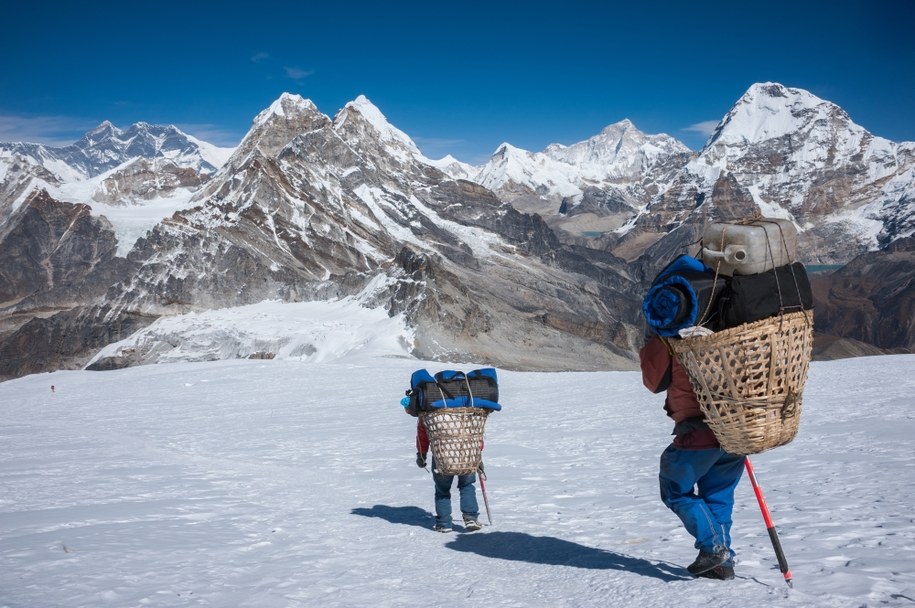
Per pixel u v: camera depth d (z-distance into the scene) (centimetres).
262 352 15038
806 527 630
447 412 742
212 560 629
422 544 693
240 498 1032
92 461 1627
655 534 667
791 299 439
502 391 3762
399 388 4656
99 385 6612
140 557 641
